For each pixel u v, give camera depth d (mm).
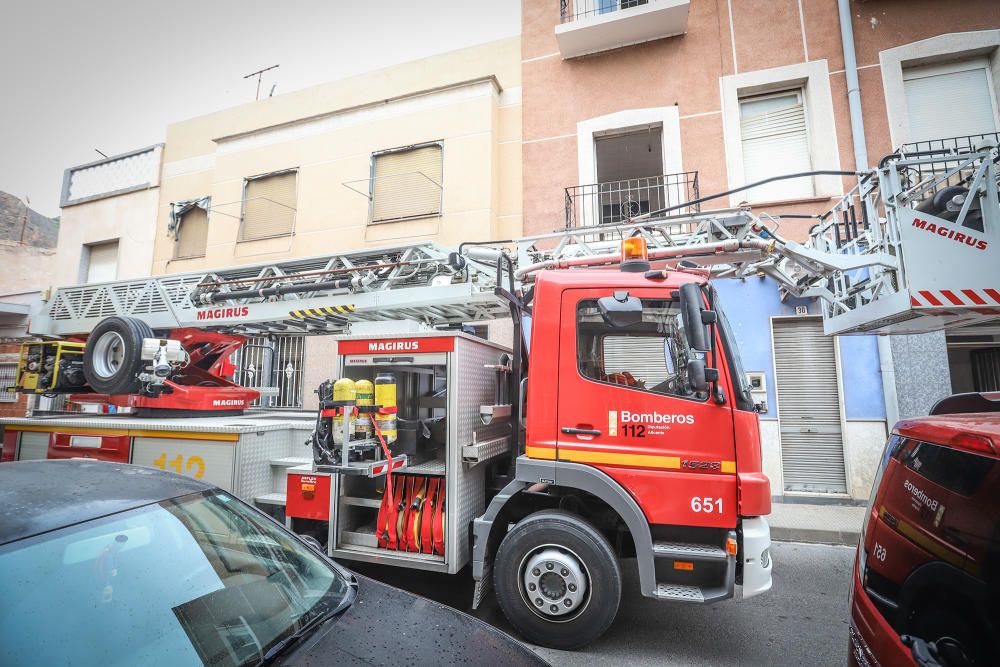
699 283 3434
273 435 4684
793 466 7281
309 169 10258
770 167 8125
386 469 3730
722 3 8406
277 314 5551
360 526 4145
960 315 3936
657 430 3299
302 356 9609
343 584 2238
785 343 7441
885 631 1814
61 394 6160
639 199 9273
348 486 4066
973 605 1544
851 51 7629
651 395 3342
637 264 3693
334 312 5359
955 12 7508
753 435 3268
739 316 7504
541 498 3742
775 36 8109
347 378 4023
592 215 8555
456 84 9258
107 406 5574
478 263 4930
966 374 7098
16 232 30125
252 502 4371
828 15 7934
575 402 3447
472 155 9109
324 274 5441
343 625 1946
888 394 6863
